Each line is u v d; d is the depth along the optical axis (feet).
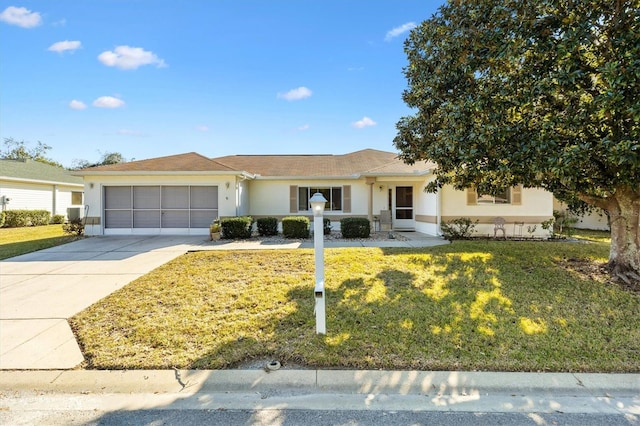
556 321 15.20
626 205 20.79
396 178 46.52
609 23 16.57
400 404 9.64
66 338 14.11
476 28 19.40
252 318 15.65
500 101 18.12
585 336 13.84
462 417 9.02
